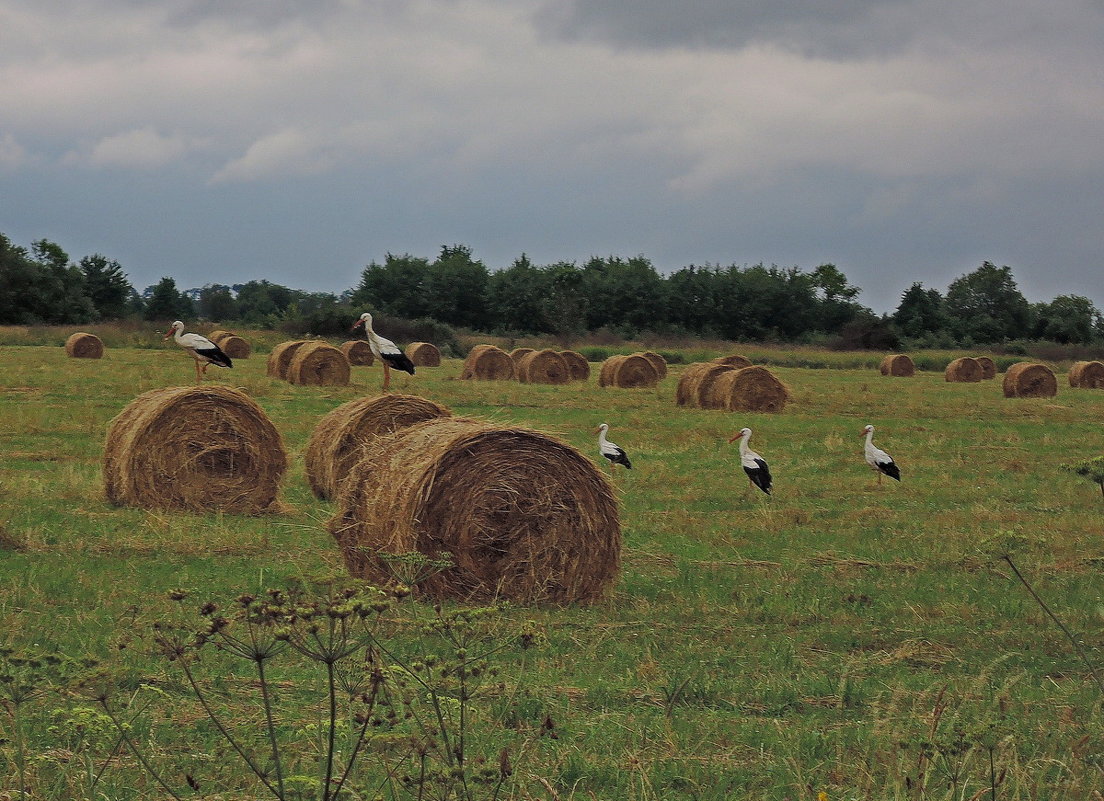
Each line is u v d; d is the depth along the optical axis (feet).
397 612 51.21
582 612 55.77
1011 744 33.88
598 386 226.79
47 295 505.66
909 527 80.84
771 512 85.15
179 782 30.96
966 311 631.97
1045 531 78.69
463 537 57.52
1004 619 55.21
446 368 282.97
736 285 588.09
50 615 48.73
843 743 36.04
